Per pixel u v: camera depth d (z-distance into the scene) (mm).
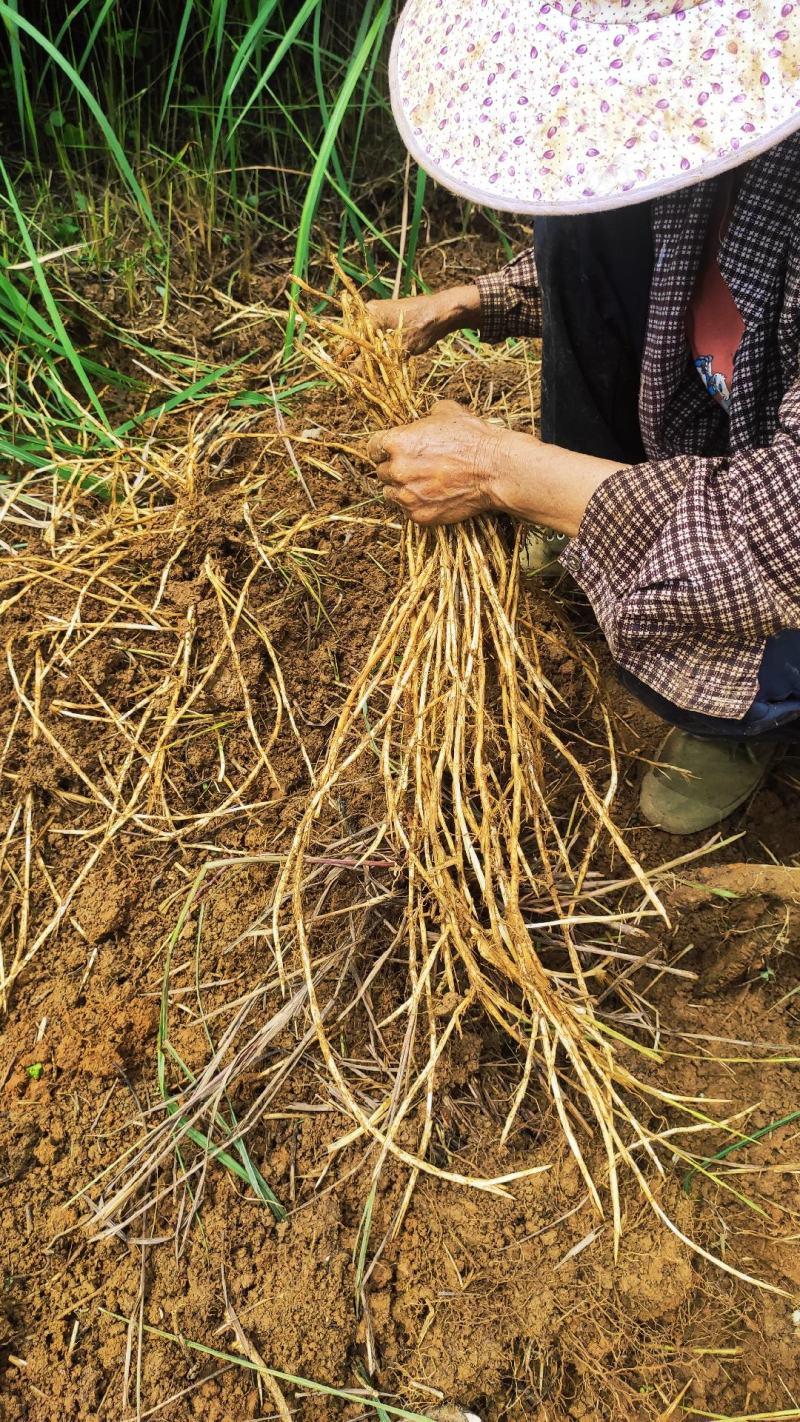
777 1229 1240
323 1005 1324
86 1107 1260
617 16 874
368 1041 1318
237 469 1771
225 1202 1212
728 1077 1343
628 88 873
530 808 1221
